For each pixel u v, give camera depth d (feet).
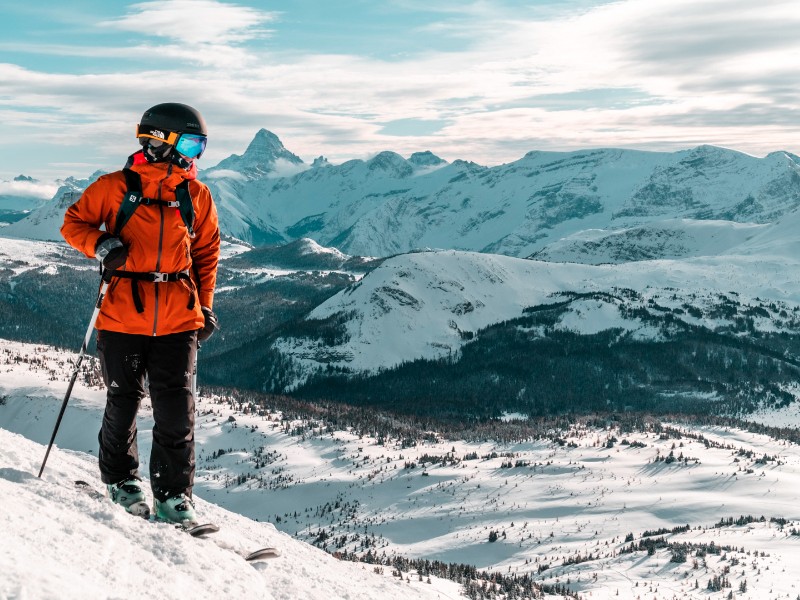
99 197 17.42
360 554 570.46
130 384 18.28
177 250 18.01
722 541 594.24
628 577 518.78
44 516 13.46
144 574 13.01
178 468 18.60
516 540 611.88
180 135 17.62
